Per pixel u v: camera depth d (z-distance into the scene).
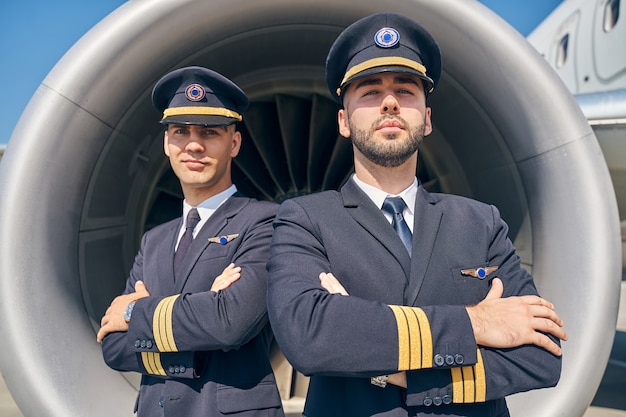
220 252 1.58
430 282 1.15
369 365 1.01
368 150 1.21
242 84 2.57
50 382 1.83
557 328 1.10
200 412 1.44
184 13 1.99
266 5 2.03
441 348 1.02
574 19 8.80
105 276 2.28
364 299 1.08
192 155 1.63
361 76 1.20
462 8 1.99
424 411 1.07
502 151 2.22
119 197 2.39
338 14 2.08
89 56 1.97
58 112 1.97
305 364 1.03
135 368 1.49
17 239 1.88
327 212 1.26
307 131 3.05
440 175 2.75
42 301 1.89
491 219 1.28
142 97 2.15
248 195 3.26
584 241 1.91
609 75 6.80
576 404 1.85
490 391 1.04
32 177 1.93
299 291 1.11
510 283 1.21
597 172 1.94
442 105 2.42
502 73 2.02
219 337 1.36
